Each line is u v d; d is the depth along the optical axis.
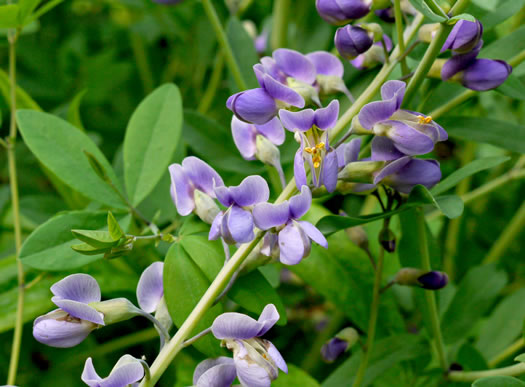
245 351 0.44
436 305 0.54
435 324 0.51
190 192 0.47
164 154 0.51
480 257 0.67
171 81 0.76
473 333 0.59
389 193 0.48
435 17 0.45
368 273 0.53
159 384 0.58
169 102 0.52
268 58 0.48
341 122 0.47
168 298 0.47
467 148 0.66
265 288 0.48
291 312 0.63
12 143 0.54
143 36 0.72
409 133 0.45
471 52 0.47
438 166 0.46
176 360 0.57
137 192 0.51
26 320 0.52
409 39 0.48
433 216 0.60
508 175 0.60
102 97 0.73
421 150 0.45
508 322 0.56
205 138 0.56
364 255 0.53
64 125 0.51
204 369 0.46
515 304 0.57
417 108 0.50
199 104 0.70
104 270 0.54
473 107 0.66
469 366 0.53
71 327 0.44
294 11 0.70
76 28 0.78
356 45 0.47
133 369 0.43
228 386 0.45
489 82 0.47
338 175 0.46
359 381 0.50
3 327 0.52
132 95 0.76
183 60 0.72
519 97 0.49
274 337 0.62
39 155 0.50
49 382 0.59
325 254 0.53
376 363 0.51
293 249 0.44
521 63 0.51
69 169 0.50
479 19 0.50
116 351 0.61
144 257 0.54
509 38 0.51
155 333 0.59
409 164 0.46
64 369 0.59
